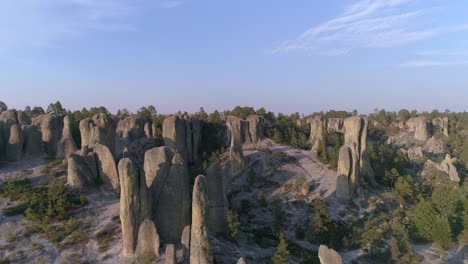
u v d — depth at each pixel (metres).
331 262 40.22
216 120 136.50
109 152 74.44
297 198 86.31
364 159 94.44
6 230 59.59
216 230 60.56
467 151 137.00
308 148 125.88
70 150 88.31
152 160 56.91
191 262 45.47
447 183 102.56
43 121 94.44
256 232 69.00
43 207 64.88
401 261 66.12
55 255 53.75
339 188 85.50
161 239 52.81
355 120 93.06
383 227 74.69
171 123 98.62
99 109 164.38
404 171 110.25
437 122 165.88
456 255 71.31
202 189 46.06
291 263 58.12
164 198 54.19
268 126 137.38
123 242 51.53
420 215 76.81
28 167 82.81
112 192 72.75
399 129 172.75
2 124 85.56
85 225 61.06
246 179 94.38
